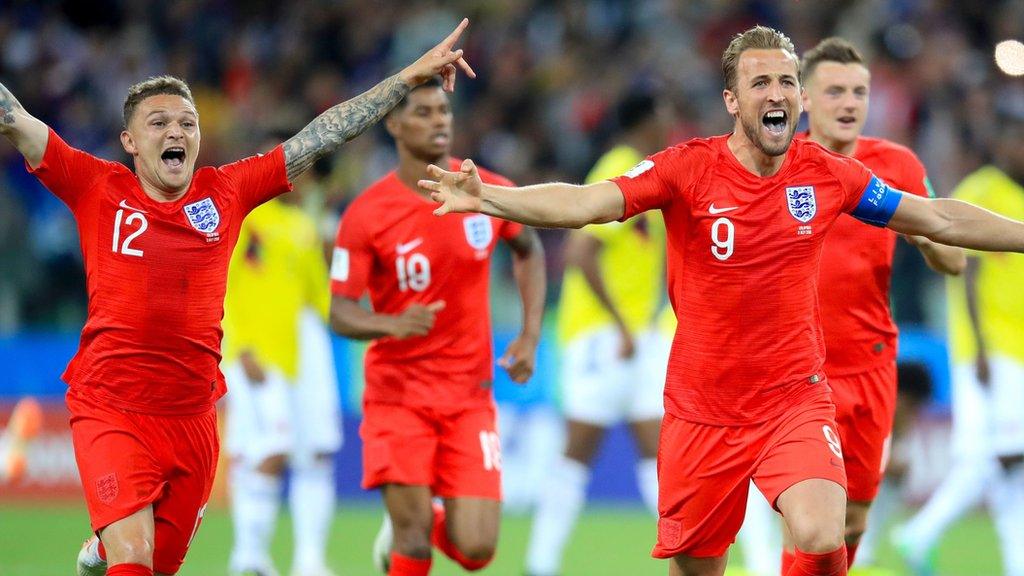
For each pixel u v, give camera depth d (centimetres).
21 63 6397
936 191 5759
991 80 6488
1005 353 3372
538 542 3484
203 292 2130
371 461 2647
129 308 2094
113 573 2025
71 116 6269
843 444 2572
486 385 2706
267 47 6731
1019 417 3366
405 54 6831
